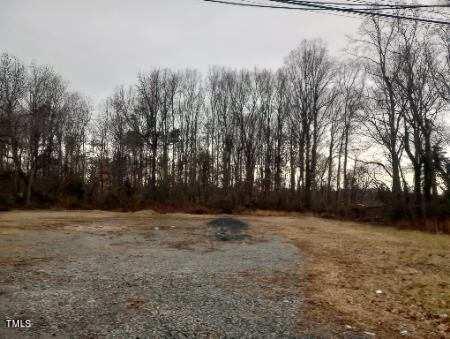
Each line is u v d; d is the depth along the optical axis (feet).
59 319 22.06
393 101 92.48
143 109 146.00
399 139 94.58
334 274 35.01
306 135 133.59
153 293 27.43
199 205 113.91
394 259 42.96
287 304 26.00
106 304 24.81
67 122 144.36
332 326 22.40
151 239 54.44
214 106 150.61
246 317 23.38
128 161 142.51
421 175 89.71
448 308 25.70
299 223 86.28
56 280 29.94
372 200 121.60
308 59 136.87
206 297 26.94
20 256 38.50
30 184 108.58
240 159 140.15
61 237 52.85
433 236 68.03
